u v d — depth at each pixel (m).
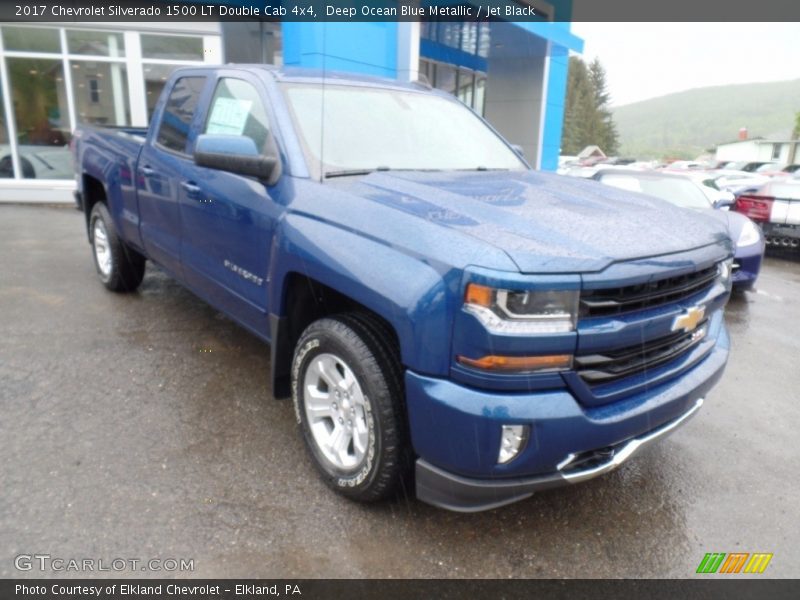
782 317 6.00
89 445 2.99
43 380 3.66
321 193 2.72
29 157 10.72
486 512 2.66
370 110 3.46
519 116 15.07
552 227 2.32
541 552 2.44
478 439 2.07
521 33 12.69
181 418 3.30
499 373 2.04
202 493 2.67
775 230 8.94
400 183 2.82
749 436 3.49
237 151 2.86
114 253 5.08
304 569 2.27
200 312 4.98
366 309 2.61
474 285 2.02
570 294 2.04
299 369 2.80
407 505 2.65
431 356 2.12
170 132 4.05
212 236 3.46
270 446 3.07
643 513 2.73
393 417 2.36
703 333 2.75
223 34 10.75
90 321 4.68
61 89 10.62
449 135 3.68
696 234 2.59
